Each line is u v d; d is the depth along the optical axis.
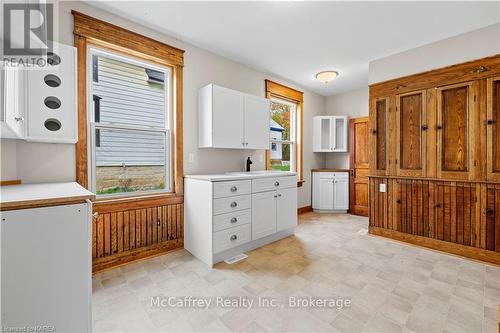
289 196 3.18
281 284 1.95
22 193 1.20
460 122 2.53
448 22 2.33
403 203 2.95
